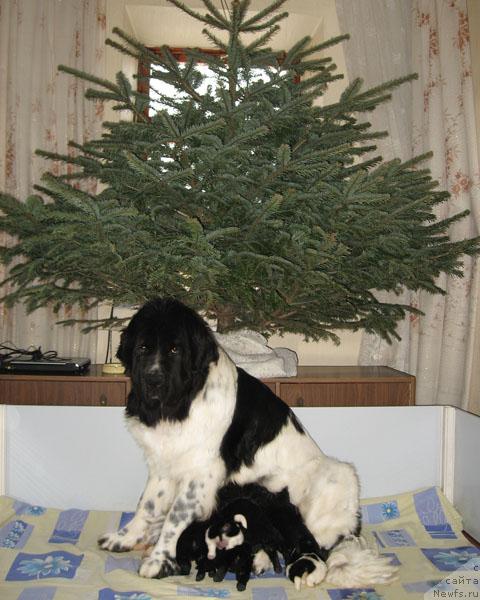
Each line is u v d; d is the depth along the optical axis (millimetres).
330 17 3967
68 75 3615
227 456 2033
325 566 1880
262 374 2945
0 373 3037
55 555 2035
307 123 2557
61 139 3602
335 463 2180
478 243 2537
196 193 2285
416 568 1996
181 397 1953
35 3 3619
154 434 2006
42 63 3617
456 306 3424
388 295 3688
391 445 2525
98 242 2096
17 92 3574
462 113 3467
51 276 2484
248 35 4199
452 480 2514
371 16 3793
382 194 2158
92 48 3686
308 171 2189
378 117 3738
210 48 4367
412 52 3721
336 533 2041
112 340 3744
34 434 2441
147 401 1938
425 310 3543
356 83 2439
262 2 3951
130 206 2176
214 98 2656
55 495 2451
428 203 2537
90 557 2031
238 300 2494
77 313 3594
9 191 3592
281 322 2814
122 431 2449
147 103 2619
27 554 2049
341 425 2510
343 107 2486
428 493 2473
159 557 1934
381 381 3080
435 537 2262
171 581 1888
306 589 1836
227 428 2041
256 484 2100
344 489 2100
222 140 2398
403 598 1788
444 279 3488
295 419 2246
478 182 3383
